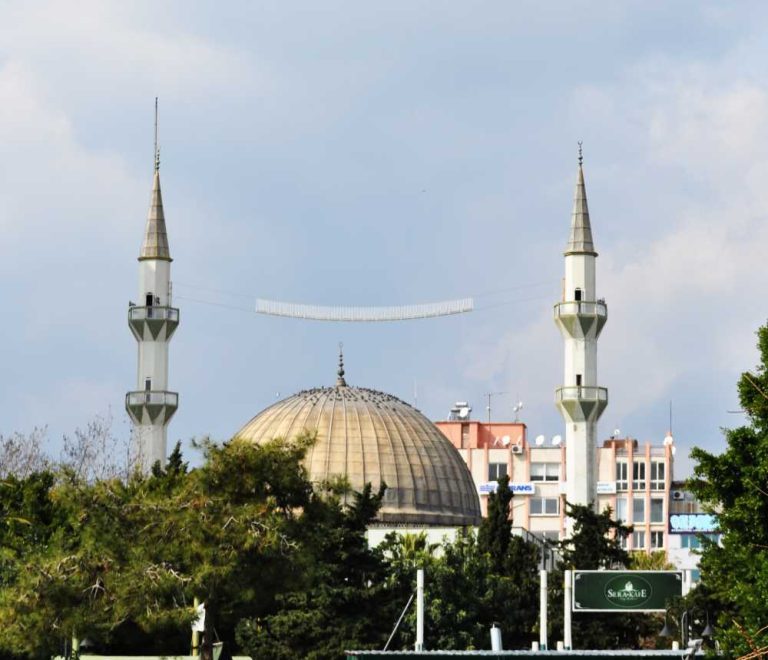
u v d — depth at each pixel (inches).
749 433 3257.9
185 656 4456.2
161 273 7573.8
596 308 7642.7
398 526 6806.1
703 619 5128.0
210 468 3858.3
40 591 3703.3
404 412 7278.5
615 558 5910.4
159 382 7465.6
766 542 3189.0
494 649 4293.8
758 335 3307.1
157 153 7775.6
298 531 3900.1
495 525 5900.6
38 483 4527.6
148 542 3769.7
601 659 3745.1
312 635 4916.3
